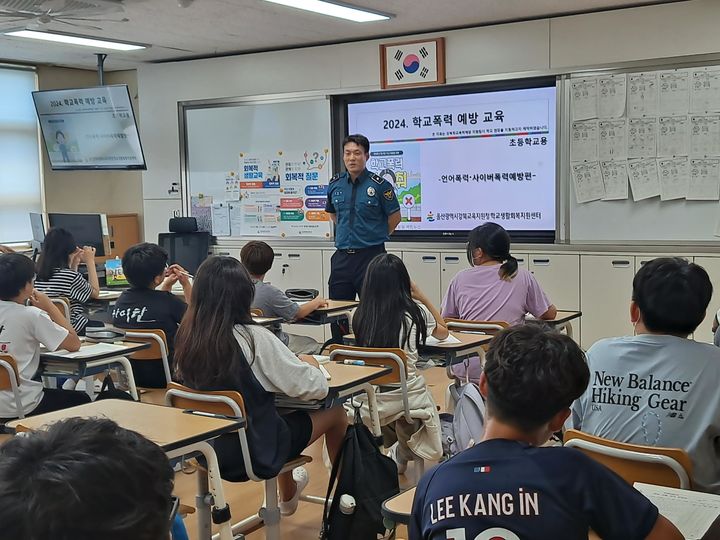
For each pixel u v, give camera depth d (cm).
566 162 628
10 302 346
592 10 605
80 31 666
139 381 402
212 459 230
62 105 785
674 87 581
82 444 67
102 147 779
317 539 322
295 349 638
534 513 131
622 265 610
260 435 268
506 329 157
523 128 650
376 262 340
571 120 622
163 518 67
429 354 358
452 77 668
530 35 632
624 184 605
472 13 613
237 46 743
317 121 740
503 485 134
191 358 267
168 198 829
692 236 584
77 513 62
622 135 603
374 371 305
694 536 148
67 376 362
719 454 198
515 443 141
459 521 132
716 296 577
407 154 705
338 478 272
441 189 692
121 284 645
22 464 64
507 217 664
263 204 777
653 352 202
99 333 403
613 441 190
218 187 800
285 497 335
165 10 593
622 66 599
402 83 688
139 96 832
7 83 820
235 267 272
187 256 755
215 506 232
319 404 284
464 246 677
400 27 662
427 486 141
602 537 134
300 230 762
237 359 265
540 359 144
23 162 840
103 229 715
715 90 567
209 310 268
